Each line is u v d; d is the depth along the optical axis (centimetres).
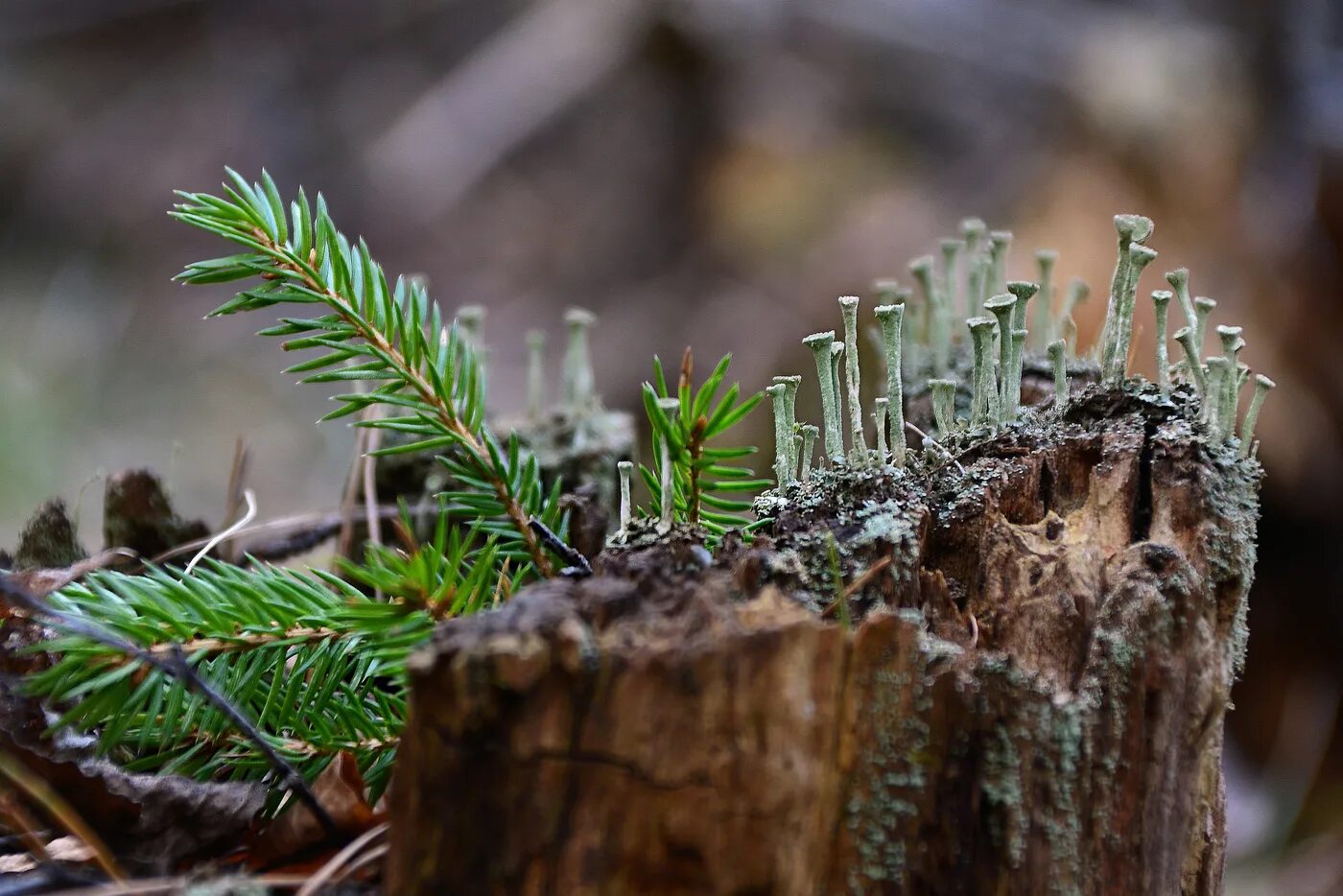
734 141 159
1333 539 89
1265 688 89
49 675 35
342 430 133
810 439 37
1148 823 35
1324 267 98
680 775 33
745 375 127
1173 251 103
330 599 37
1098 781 35
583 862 33
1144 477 37
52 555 42
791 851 33
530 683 32
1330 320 96
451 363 38
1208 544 36
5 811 36
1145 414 37
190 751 36
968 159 149
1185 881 37
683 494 37
